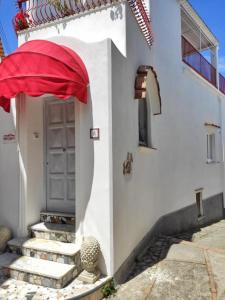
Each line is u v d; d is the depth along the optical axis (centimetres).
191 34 1281
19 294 420
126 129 541
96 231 475
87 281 445
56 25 631
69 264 471
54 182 609
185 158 984
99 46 490
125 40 550
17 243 525
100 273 465
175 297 435
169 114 862
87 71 500
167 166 836
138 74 606
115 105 490
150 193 692
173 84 901
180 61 966
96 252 450
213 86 1298
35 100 595
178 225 911
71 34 610
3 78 472
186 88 1016
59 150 606
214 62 1393
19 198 568
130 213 547
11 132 584
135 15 618
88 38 589
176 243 682
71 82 453
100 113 483
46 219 588
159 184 773
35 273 446
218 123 1386
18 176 572
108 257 461
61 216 573
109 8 570
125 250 513
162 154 802
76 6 616
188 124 1021
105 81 481
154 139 732
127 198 532
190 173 1025
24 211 562
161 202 787
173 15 926
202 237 880
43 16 712
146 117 713
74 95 457
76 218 500
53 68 450
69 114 598
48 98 616
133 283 480
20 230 561
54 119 612
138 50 630
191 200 1027
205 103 1217
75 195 543
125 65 545
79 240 496
